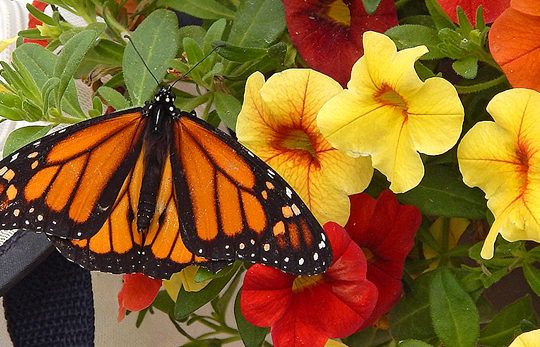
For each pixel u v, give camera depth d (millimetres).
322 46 315
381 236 320
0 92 325
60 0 353
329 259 276
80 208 287
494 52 282
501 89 323
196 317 412
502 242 311
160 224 294
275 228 281
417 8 332
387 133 289
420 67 308
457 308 308
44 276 356
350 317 304
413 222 318
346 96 289
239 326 339
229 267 333
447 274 312
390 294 321
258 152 309
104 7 351
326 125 289
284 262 279
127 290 334
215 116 349
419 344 305
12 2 381
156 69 323
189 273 330
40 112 324
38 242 327
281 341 306
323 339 305
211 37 321
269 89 302
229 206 286
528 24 280
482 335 321
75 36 316
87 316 360
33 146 283
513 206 275
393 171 287
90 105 366
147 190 292
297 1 317
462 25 298
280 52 313
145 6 357
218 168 289
